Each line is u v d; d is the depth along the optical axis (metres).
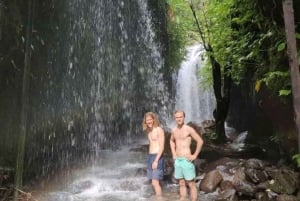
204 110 17.70
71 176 8.45
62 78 9.09
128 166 9.23
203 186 7.25
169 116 15.97
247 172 7.08
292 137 7.01
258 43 6.70
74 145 9.97
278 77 6.32
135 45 13.62
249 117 12.52
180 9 14.10
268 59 6.98
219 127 11.62
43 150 8.40
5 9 6.25
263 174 7.07
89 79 10.62
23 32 6.86
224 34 9.48
